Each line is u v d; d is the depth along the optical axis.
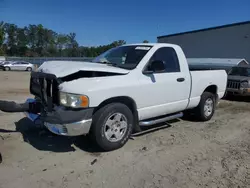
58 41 94.12
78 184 3.04
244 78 9.76
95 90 3.60
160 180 3.20
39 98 4.27
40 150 3.99
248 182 3.21
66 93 3.48
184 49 25.84
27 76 20.55
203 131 5.29
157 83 4.47
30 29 92.81
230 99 10.27
